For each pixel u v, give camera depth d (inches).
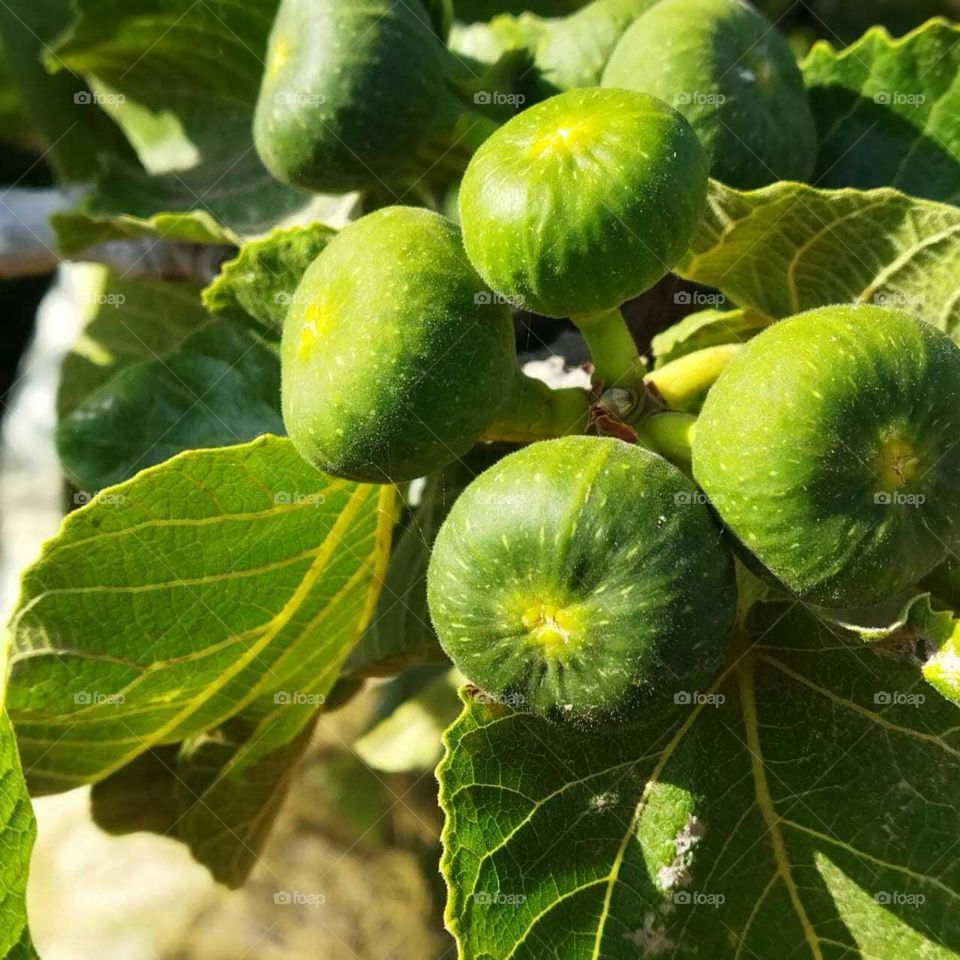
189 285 11.9
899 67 9.0
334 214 10.2
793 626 7.5
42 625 7.6
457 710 11.7
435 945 15.9
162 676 8.1
